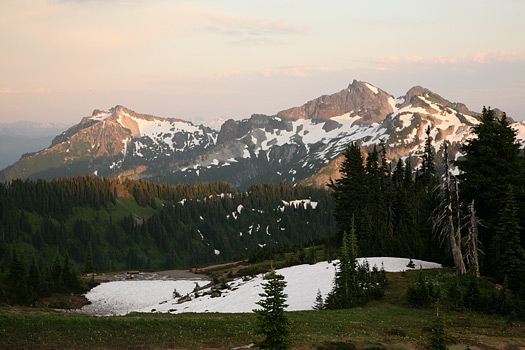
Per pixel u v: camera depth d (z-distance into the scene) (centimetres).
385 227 9569
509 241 5300
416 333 3875
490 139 5969
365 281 5578
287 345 3062
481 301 4750
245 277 9438
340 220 10200
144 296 10044
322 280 6850
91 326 3938
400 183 11550
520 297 4894
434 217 6412
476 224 5619
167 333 3847
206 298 8100
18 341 3481
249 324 4266
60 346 3447
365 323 4269
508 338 3756
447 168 5859
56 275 10150
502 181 5800
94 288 10681
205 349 3481
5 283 8644
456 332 3894
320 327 4091
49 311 5247
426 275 5981
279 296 3122
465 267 5956
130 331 3862
